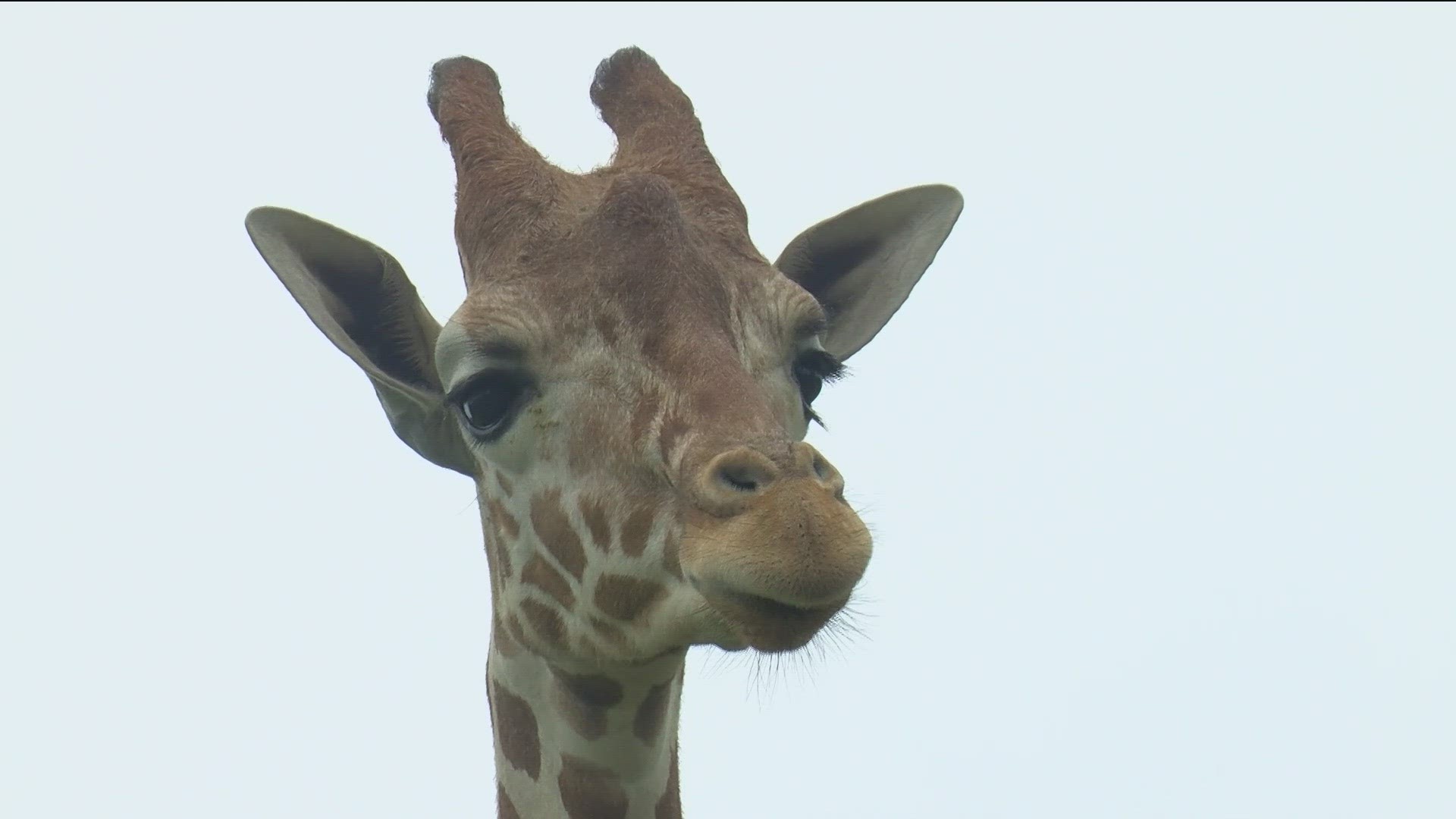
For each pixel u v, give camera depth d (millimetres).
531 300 11609
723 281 11711
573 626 11836
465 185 12797
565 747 12688
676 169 12969
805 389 12430
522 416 11641
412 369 13273
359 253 13117
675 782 13094
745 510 9961
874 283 14586
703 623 10836
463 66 13758
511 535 12195
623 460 11117
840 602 9930
